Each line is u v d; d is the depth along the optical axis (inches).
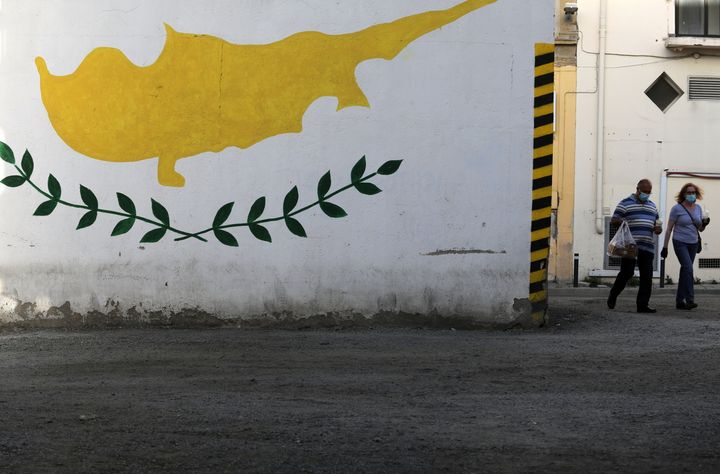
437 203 498.9
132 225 500.4
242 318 501.0
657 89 1037.8
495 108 497.4
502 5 496.7
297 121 498.3
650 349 442.0
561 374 379.2
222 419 296.2
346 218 498.6
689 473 241.8
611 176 1032.2
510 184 498.9
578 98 1031.0
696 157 1034.7
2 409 309.4
